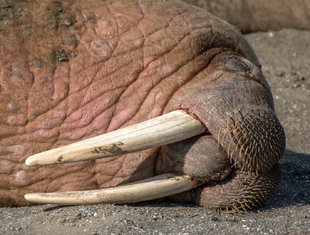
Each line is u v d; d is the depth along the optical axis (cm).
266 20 2094
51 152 802
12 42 874
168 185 855
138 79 889
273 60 1836
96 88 877
